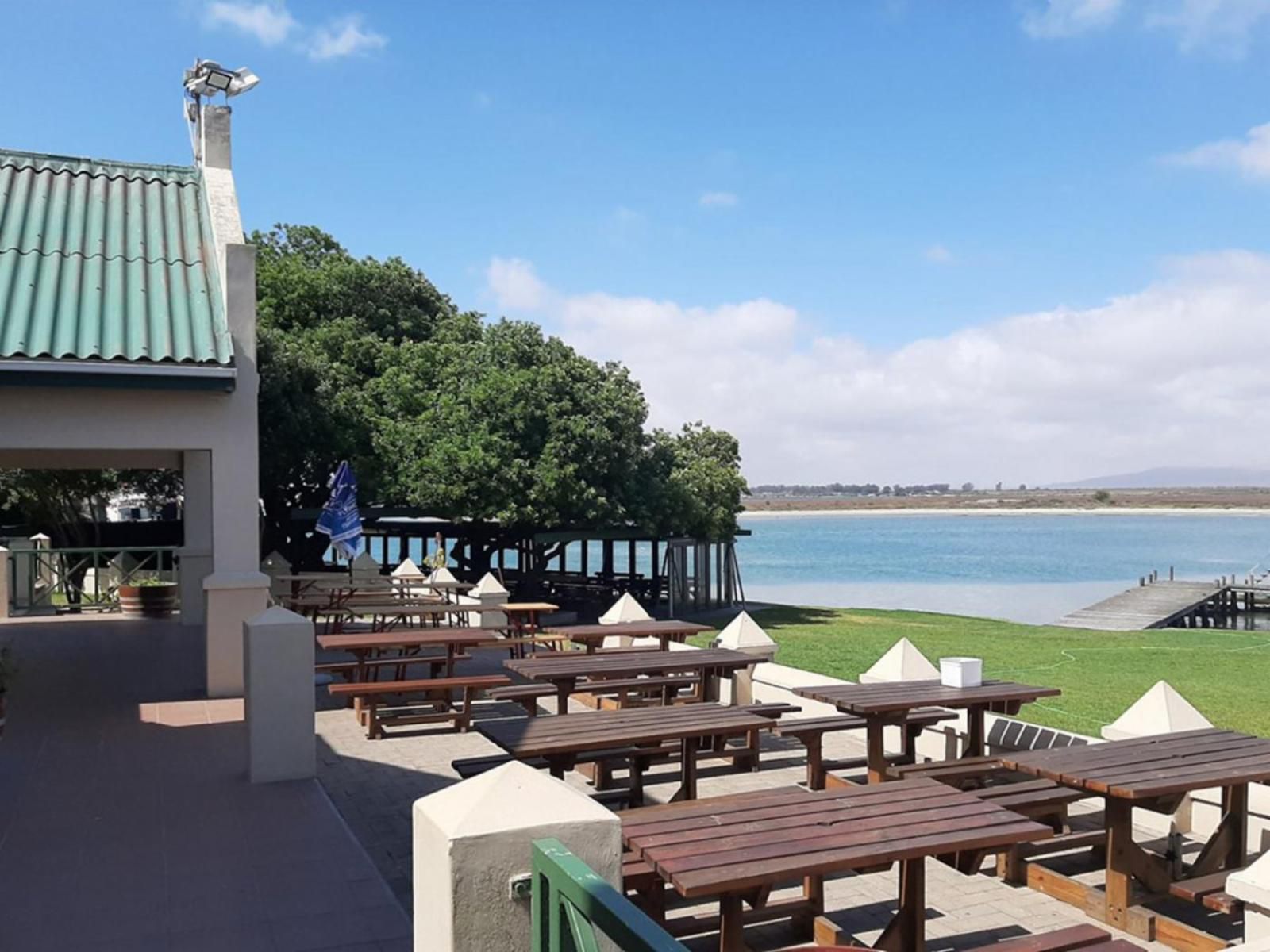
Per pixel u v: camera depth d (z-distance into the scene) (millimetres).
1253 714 12781
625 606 13523
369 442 23547
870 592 46219
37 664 11953
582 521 25688
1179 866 6254
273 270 27203
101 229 11805
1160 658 19203
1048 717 12070
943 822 4809
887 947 4934
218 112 13438
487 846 2803
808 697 8094
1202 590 39438
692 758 7129
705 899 5840
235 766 7543
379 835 6676
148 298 10484
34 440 9391
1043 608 37812
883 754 7750
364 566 20391
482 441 23219
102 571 19484
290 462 22469
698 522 29250
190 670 11500
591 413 24906
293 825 6203
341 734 9812
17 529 26812
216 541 10133
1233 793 6309
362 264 28812
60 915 4812
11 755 7848
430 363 26016
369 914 4859
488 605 15852
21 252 10836
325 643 10328
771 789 8156
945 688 8336
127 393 9711
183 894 5090
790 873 4145
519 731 6898
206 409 10016
